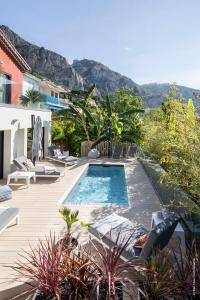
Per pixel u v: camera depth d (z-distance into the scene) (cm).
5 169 1228
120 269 377
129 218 768
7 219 643
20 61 1811
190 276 378
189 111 747
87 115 2034
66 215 556
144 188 1107
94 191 1220
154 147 1428
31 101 1539
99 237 542
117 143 1975
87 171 1602
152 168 1198
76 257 399
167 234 471
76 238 514
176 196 705
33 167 1272
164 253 440
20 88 1396
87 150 2017
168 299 366
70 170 1464
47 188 1083
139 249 498
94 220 749
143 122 2114
